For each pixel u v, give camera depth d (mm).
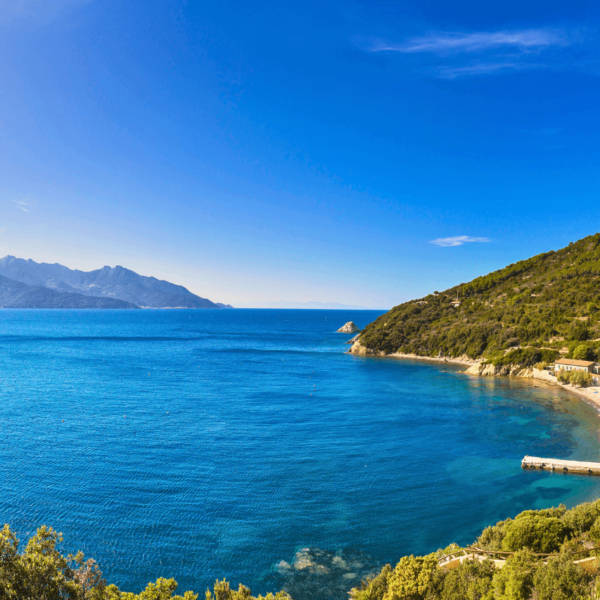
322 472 51625
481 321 162000
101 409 81375
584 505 30359
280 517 40875
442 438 65688
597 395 96625
